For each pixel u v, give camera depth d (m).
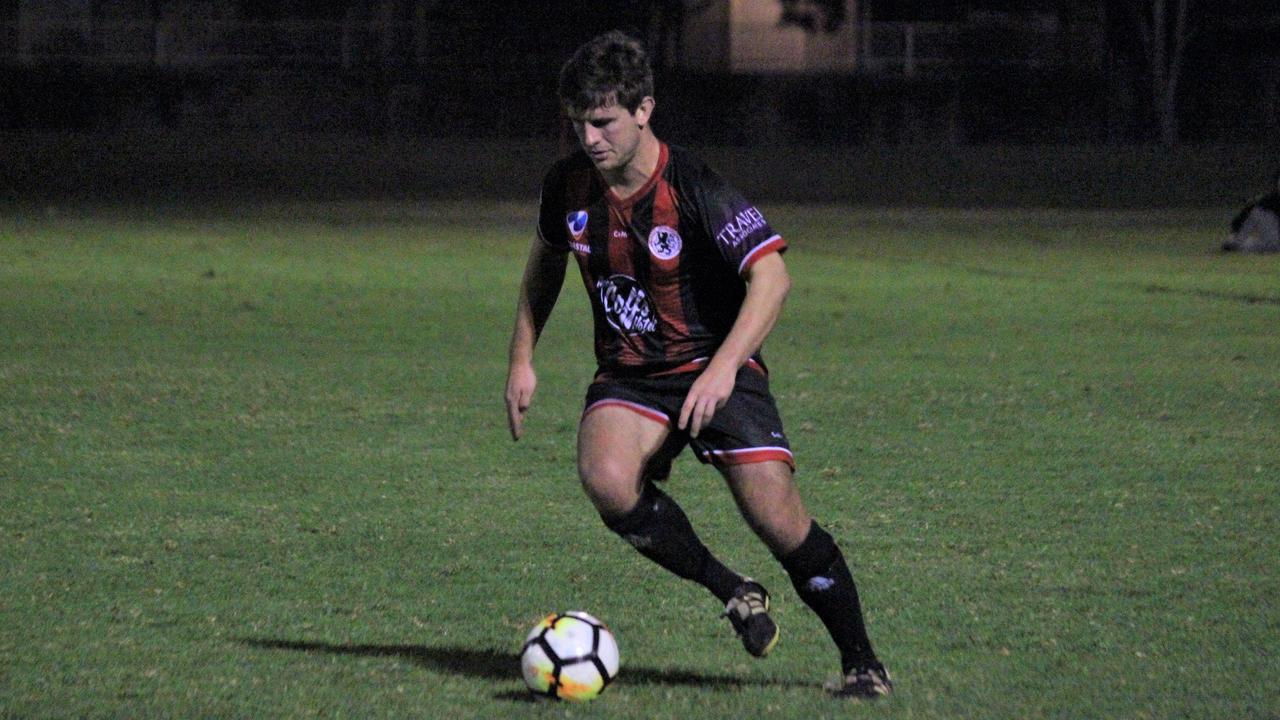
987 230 85.62
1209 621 17.73
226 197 104.81
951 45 143.88
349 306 49.66
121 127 127.62
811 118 137.50
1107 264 66.00
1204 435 29.20
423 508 23.34
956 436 29.09
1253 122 148.50
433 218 90.75
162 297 51.12
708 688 15.38
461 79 132.75
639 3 138.75
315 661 16.22
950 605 18.41
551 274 15.91
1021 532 21.97
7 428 28.97
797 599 18.84
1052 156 128.38
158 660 16.20
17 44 131.50
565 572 19.89
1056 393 33.94
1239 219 72.38
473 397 32.94
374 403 32.09
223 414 30.69
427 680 15.59
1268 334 44.25
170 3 136.50
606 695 15.09
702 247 14.65
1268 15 150.25
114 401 31.94
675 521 14.98
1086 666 16.09
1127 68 149.38
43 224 80.88
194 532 21.78
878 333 44.38
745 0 141.12
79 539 21.30
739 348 14.20
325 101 131.88
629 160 14.43
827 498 24.09
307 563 20.25
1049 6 148.88
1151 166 125.12
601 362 15.41
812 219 94.12
